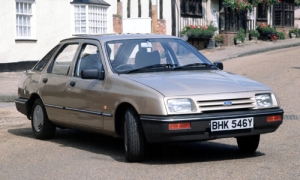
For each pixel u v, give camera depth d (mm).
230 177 6805
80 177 7055
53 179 7031
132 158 7688
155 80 7746
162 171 7215
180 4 31766
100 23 25562
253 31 40062
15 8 21828
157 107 7230
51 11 23641
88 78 8328
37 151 8898
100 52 8633
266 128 7633
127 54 8555
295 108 12844
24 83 10383
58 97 9250
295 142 9070
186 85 7551
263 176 6824
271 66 23297
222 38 34969
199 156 8203
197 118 7207
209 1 35125
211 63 8922
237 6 35906
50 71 9734
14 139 10070
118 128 8047
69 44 9547
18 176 7281
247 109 7551
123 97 7734
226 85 7668
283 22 45312
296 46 38656
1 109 14008
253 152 8320
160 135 7223
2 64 21297
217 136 7344
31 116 10219
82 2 24453
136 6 28781
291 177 6754
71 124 9047
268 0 39500
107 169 7430
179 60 8734
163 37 9086
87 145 9344
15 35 21859
